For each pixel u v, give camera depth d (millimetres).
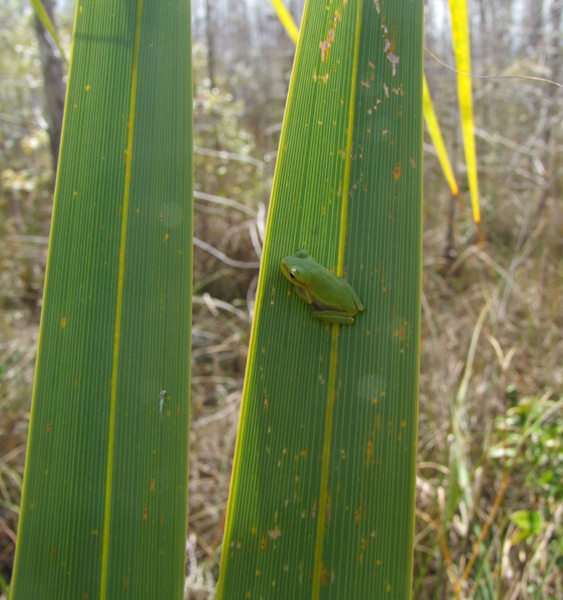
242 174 979
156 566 170
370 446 169
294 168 179
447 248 874
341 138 176
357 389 172
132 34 175
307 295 173
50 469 169
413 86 172
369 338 172
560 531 355
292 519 170
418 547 384
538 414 441
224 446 528
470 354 414
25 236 820
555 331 542
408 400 169
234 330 695
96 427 171
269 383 174
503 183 872
